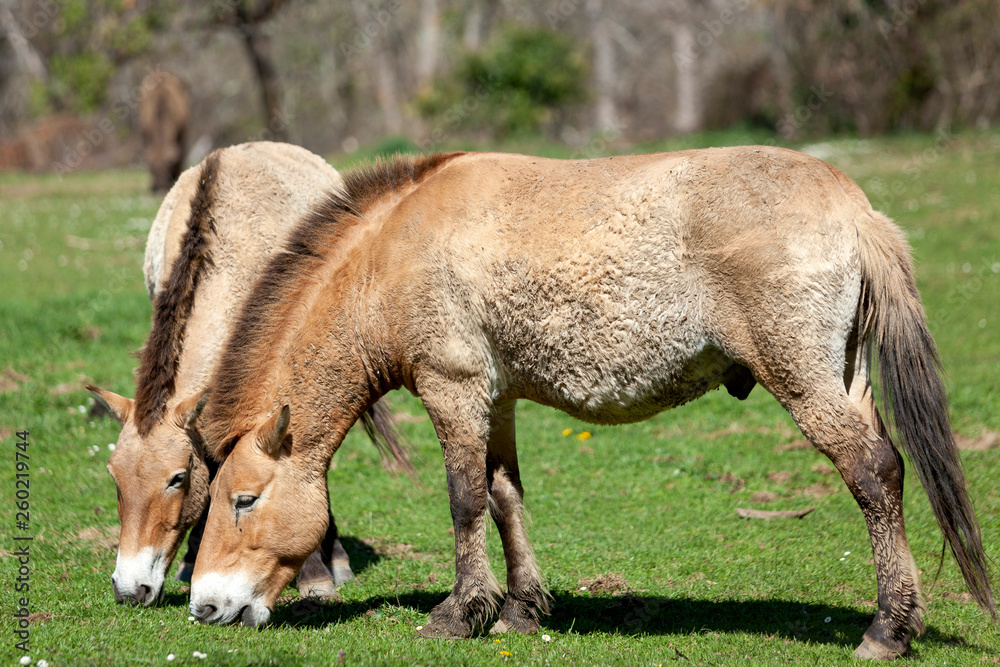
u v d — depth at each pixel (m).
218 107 159.00
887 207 64.94
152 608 19.98
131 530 19.95
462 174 19.30
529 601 19.73
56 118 125.69
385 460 32.34
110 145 141.62
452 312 18.67
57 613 19.77
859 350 17.55
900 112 100.25
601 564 23.86
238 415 18.94
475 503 18.95
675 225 17.50
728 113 132.38
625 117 165.62
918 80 98.00
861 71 101.56
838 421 16.81
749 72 130.38
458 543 19.05
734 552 24.23
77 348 42.03
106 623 18.83
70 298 49.53
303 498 18.89
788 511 26.75
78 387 36.81
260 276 19.92
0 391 35.97
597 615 20.78
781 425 33.94
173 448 20.03
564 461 31.91
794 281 16.77
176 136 94.75
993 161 77.06
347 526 27.20
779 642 18.41
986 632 18.47
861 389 17.53
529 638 19.00
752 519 26.56
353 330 19.23
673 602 21.19
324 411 19.25
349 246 19.69
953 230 58.66
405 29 161.38
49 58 119.75
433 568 24.06
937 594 20.86
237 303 22.66
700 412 36.00
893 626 16.88
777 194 17.12
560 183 18.50
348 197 20.12
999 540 22.94
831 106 103.69
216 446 19.02
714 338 17.45
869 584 21.73
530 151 99.06
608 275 17.70
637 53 159.00
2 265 59.84
